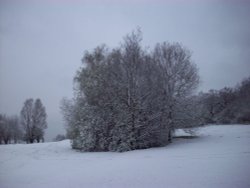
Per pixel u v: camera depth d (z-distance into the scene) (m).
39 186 12.08
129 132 25.83
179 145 25.73
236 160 15.07
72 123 31.03
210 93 72.94
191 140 29.84
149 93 27.16
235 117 65.19
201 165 14.10
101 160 19.19
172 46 32.94
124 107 26.34
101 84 28.58
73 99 31.08
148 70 28.67
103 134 27.30
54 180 13.12
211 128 46.91
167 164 15.05
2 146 34.88
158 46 32.97
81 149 28.22
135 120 25.81
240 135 31.81
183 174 12.37
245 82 71.94
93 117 27.77
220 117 66.56
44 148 31.09
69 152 26.52
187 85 32.09
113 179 12.40
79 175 13.84
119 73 27.75
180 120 31.14
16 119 75.31
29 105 69.00
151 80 28.42
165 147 24.95
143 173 13.14
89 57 31.92
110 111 27.62
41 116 69.38
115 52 29.05
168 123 29.03
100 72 29.31
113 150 25.77
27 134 68.25
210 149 20.23
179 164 14.79
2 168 17.52
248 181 10.64
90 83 29.42
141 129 26.11
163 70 31.50
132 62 27.45
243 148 19.81
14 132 74.25
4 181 13.34
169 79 31.62
